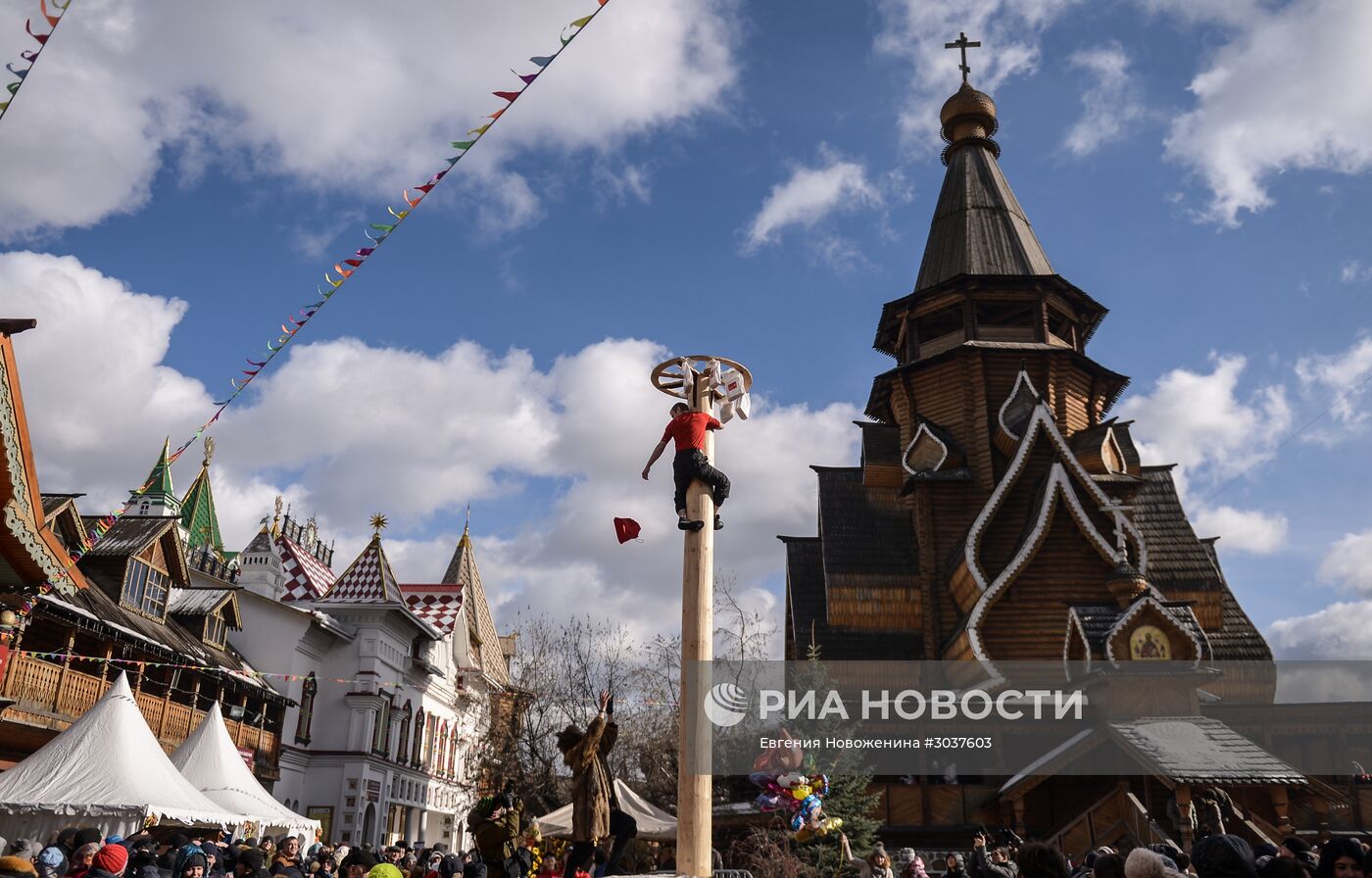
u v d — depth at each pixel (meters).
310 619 44.22
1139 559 35.47
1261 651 38.19
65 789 18.48
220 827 20.64
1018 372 43.78
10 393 15.84
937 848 29.95
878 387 48.16
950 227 49.97
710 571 9.16
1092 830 25.42
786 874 19.94
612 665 42.25
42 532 16.81
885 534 43.81
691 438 9.46
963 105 53.81
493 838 11.27
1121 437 45.72
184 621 37.81
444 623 60.22
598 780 8.83
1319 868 6.91
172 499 55.75
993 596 35.88
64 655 25.31
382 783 47.97
